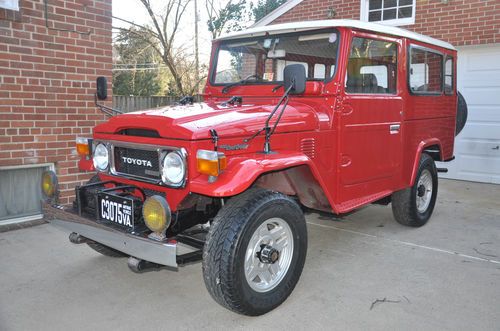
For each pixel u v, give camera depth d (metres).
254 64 4.05
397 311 3.06
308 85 3.56
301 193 3.59
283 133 3.20
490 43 7.05
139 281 3.54
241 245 2.69
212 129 2.81
